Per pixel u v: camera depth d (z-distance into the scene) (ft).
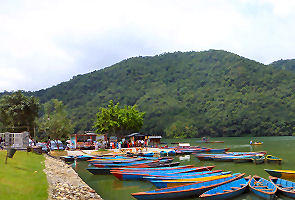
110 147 164.25
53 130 127.54
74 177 67.36
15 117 170.91
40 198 39.29
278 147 187.93
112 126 201.26
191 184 55.72
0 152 70.69
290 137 387.55
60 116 131.64
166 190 52.90
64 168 81.82
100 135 184.34
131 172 71.92
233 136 490.08
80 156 116.78
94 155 125.08
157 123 549.13
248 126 480.23
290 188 57.52
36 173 55.67
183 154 144.15
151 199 51.83
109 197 57.72
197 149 150.00
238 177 64.59
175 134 499.51
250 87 607.78
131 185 67.77
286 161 109.19
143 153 129.90
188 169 75.36
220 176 65.46
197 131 506.89
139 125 222.28
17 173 49.34
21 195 37.65
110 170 78.33
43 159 88.17
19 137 97.76
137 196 51.37
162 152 140.26
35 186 44.11
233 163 103.45
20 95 180.96
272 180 62.69
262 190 55.52
